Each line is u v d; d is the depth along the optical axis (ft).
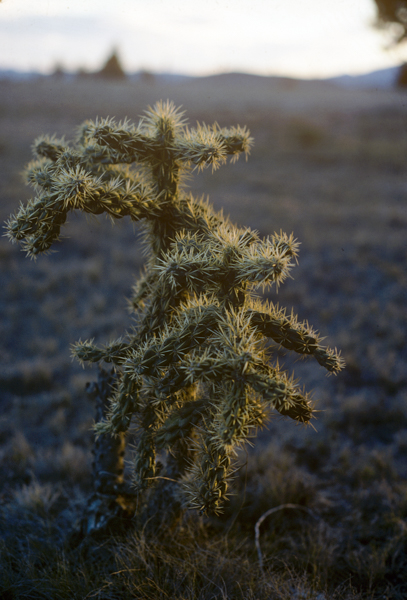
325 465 11.89
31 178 6.11
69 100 105.09
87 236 32.12
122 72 206.28
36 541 8.11
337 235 34.30
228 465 4.77
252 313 5.08
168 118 5.92
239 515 9.34
